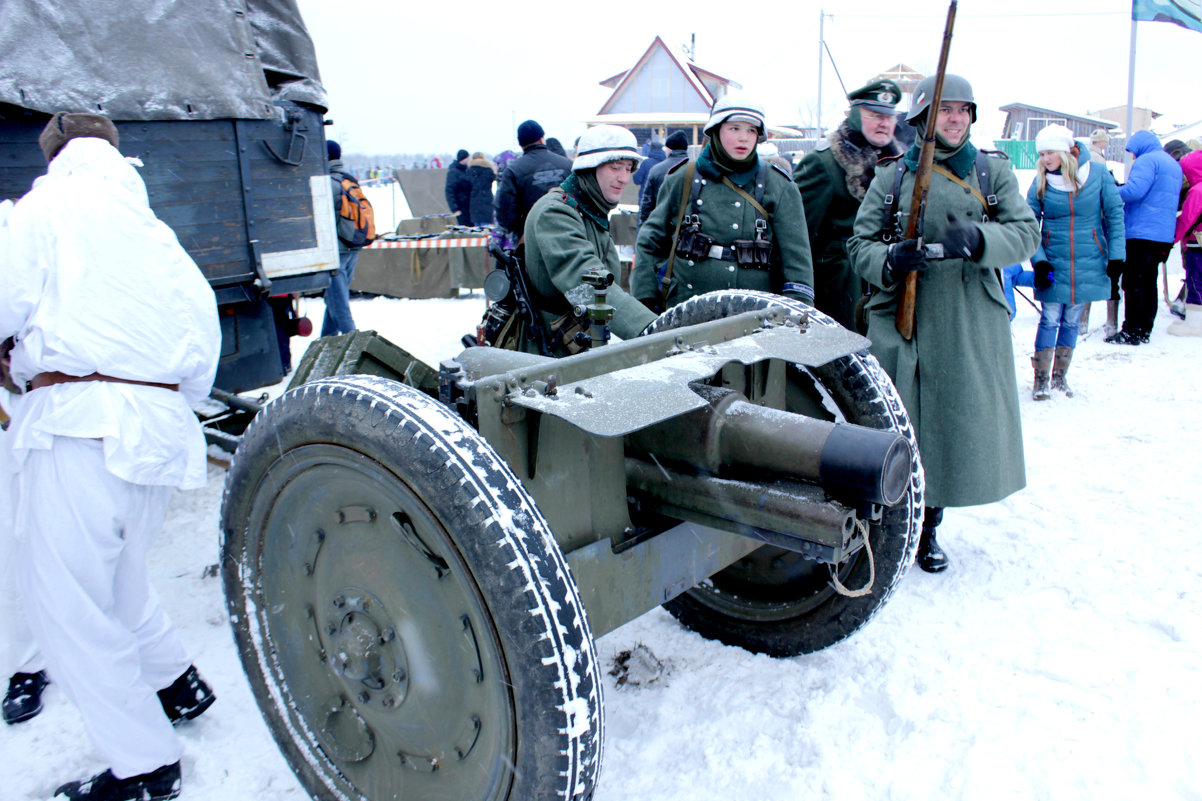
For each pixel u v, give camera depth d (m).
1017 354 6.86
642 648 2.74
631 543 1.98
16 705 2.42
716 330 2.13
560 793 1.47
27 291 1.89
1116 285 7.16
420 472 1.48
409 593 1.66
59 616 1.95
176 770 2.14
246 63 4.10
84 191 1.96
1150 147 6.87
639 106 30.41
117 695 2.02
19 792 2.14
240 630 2.00
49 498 1.93
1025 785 2.04
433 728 1.70
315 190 4.57
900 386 3.06
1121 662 2.53
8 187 3.36
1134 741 2.16
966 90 2.88
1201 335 7.21
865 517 1.81
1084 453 4.44
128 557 2.13
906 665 2.58
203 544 3.59
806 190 4.08
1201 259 7.09
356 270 10.61
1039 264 5.35
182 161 3.85
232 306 4.22
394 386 1.65
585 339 2.90
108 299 1.94
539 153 6.80
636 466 2.08
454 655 1.61
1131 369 6.21
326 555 1.81
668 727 2.34
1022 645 2.67
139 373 1.99
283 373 4.51
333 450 1.65
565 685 1.43
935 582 3.16
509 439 1.71
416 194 19.33
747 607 2.67
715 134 3.43
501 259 3.24
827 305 4.21
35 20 3.37
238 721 2.44
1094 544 3.35
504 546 1.43
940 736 2.24
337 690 1.89
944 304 3.00
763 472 1.91
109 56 3.59
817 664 2.61
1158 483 3.94
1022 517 3.68
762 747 2.24
